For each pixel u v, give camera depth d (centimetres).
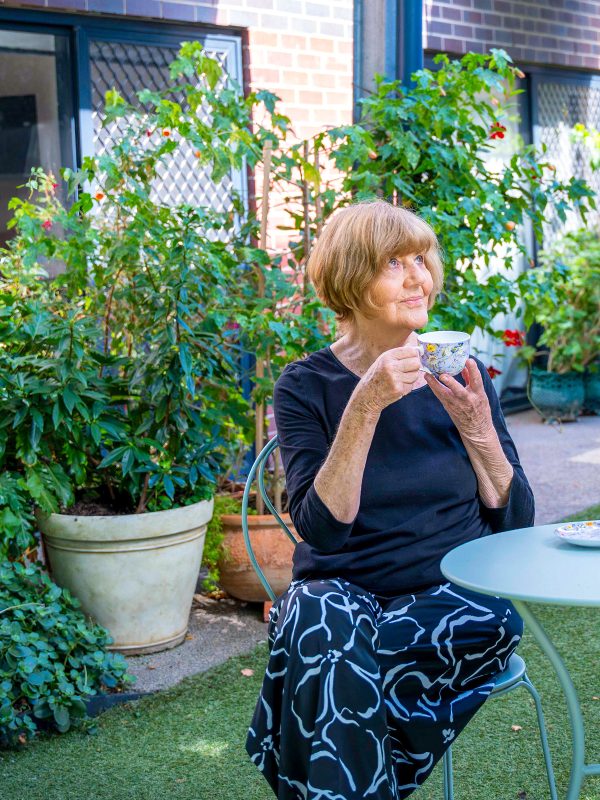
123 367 366
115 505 360
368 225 209
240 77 516
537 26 705
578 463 601
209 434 365
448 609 199
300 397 219
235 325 411
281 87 522
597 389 764
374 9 386
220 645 356
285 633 192
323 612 189
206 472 351
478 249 414
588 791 247
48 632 301
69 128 471
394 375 185
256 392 376
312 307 371
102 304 372
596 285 720
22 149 461
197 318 380
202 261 350
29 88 460
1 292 368
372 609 201
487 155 696
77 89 469
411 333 229
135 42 483
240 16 504
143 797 252
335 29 539
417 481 209
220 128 374
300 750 185
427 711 195
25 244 360
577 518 480
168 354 340
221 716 298
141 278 348
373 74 391
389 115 382
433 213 377
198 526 349
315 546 201
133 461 335
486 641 198
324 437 216
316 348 367
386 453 211
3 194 458
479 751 269
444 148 400
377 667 186
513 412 772
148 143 482
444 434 212
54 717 285
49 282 403
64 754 277
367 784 178
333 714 180
